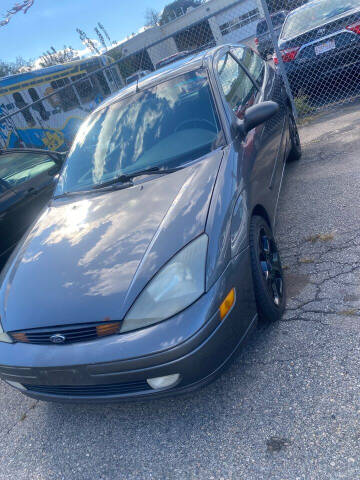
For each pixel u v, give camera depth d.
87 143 3.48
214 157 2.63
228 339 2.05
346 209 3.59
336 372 2.12
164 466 2.01
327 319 2.46
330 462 1.74
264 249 2.59
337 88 6.92
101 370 1.97
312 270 2.97
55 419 2.57
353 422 1.85
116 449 2.21
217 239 2.10
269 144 3.35
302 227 3.59
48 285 2.27
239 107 3.19
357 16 6.23
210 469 1.91
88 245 2.40
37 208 4.82
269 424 2.00
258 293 2.38
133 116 3.31
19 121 10.34
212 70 3.18
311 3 7.64
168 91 3.27
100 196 2.88
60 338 2.06
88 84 12.42
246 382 2.27
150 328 1.92
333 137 5.41
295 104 6.99
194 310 1.93
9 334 2.25
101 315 1.99
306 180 4.46
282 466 1.80
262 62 4.60
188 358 1.90
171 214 2.29
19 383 2.33
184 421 2.21
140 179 2.80
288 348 2.37
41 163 5.21
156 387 2.01
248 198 2.50
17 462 2.37
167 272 2.00
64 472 2.19
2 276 2.70
